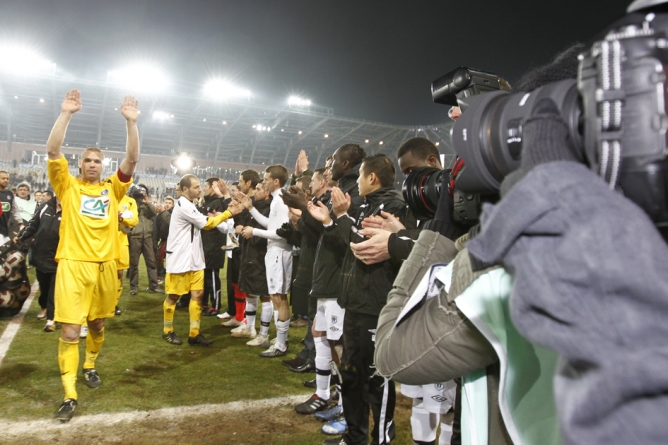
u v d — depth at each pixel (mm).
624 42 409
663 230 481
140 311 6160
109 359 4098
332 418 2975
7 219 5797
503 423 714
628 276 357
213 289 6219
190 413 3029
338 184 3564
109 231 3260
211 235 6027
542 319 408
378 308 2246
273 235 4227
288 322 4406
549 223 402
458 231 919
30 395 3234
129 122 3314
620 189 430
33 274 9289
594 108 427
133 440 2639
